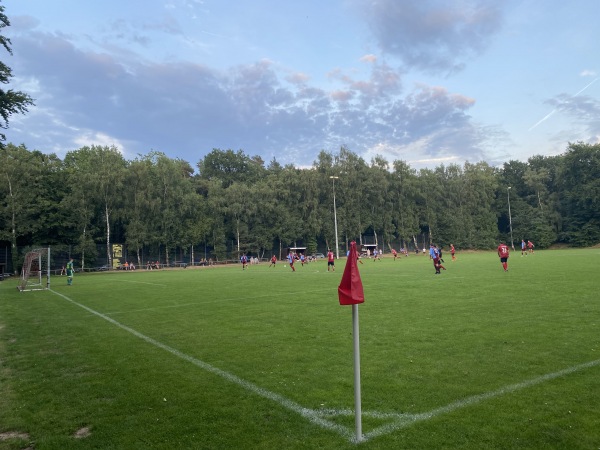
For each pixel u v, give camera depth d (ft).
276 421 15.35
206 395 18.30
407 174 271.90
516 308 36.91
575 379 18.45
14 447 14.30
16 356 27.02
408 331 29.25
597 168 255.09
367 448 13.03
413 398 16.90
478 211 291.38
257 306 44.75
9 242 177.17
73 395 19.15
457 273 80.79
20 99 62.95
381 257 220.23
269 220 239.71
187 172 330.95
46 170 184.44
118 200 192.85
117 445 13.97
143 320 38.65
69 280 95.35
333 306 43.11
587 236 258.78
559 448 12.62
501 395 16.88
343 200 249.34
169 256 217.77
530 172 295.48
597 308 35.73
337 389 18.37
